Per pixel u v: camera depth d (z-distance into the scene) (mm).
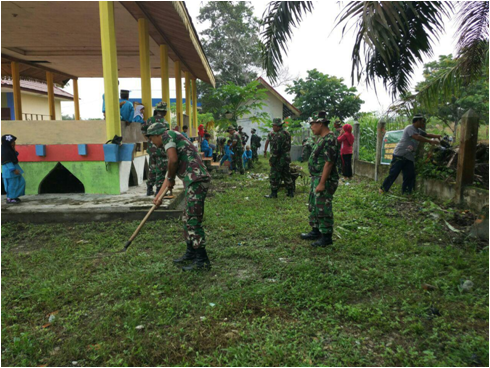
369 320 2816
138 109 8781
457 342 2533
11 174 6297
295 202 7516
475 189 5965
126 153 7125
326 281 3561
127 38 10984
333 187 4602
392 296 3268
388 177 7781
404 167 7633
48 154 7066
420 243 4777
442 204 6531
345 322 2854
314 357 2422
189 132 15352
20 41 11125
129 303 3180
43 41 11164
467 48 7457
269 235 5215
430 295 3225
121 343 2625
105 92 6801
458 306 3037
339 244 4699
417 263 3939
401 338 2637
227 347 2551
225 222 5859
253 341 2623
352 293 3314
